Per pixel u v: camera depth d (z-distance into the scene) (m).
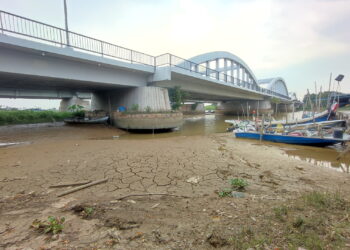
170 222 2.91
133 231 2.61
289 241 2.29
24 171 5.93
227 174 5.92
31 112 30.91
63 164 6.65
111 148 9.55
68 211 3.31
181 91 24.91
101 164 6.65
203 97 41.56
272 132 15.73
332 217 2.93
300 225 2.65
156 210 3.41
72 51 13.93
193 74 22.59
